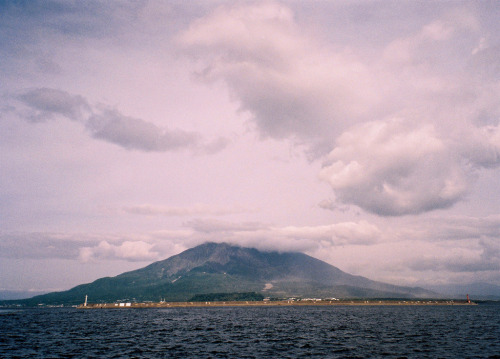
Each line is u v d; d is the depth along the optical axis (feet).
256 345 279.49
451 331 381.40
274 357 227.20
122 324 517.96
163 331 398.21
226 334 360.48
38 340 326.44
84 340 321.73
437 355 232.12
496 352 242.58
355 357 226.38
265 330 401.49
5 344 299.58
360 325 467.52
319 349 257.75
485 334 350.84
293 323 508.94
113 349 264.72
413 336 335.06
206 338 326.24
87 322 579.07
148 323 531.50
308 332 376.27
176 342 299.79
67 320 648.38
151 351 253.24
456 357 224.74
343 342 294.46
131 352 249.96
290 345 278.26
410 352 243.60
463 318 625.82
